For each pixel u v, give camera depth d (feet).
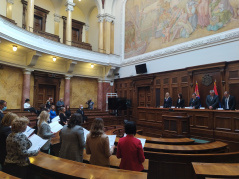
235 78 26.35
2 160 8.55
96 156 8.19
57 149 16.90
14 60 32.63
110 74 48.65
